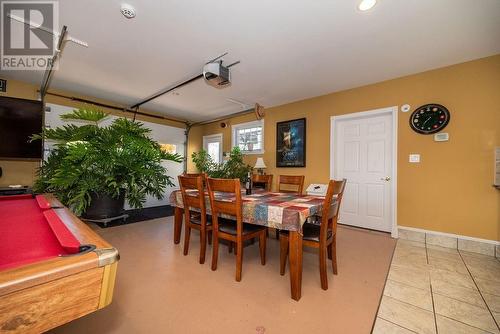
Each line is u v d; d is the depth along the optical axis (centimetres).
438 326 131
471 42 229
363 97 346
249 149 518
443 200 276
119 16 199
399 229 304
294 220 155
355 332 126
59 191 298
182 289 168
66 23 209
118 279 182
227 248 258
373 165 342
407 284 179
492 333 126
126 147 330
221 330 126
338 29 212
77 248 62
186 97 419
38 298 51
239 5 184
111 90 387
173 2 181
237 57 268
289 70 300
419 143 294
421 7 182
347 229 343
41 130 329
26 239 83
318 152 394
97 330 124
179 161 376
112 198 347
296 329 128
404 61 271
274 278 187
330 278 189
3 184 339
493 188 248
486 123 253
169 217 415
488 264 218
